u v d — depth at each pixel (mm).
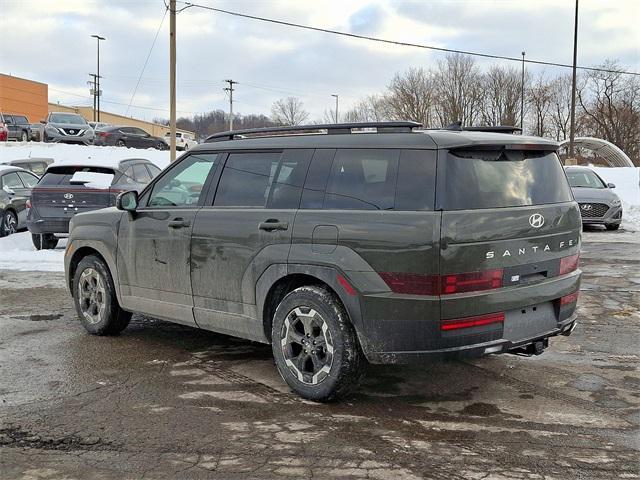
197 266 5211
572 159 31656
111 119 85125
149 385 4848
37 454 3676
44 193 11203
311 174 4645
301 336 4555
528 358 5559
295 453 3680
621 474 3436
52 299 7984
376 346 4164
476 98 65125
